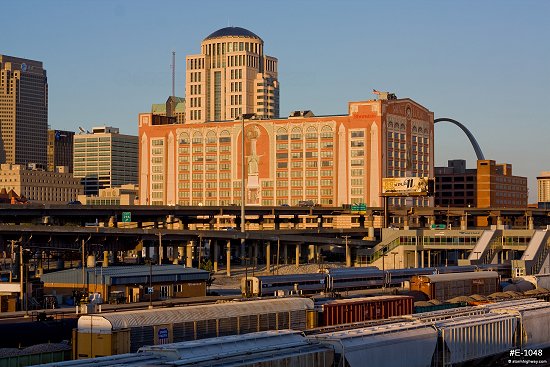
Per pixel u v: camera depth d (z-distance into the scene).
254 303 106.12
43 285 167.50
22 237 195.62
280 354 81.50
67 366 72.88
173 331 94.25
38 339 104.38
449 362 100.62
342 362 85.69
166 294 171.38
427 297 164.00
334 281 177.12
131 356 76.12
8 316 126.81
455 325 102.69
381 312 126.88
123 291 162.12
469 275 174.88
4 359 88.19
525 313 116.50
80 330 89.75
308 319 111.75
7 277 191.62
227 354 77.69
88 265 186.38
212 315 98.88
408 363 94.50
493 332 108.88
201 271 180.12
